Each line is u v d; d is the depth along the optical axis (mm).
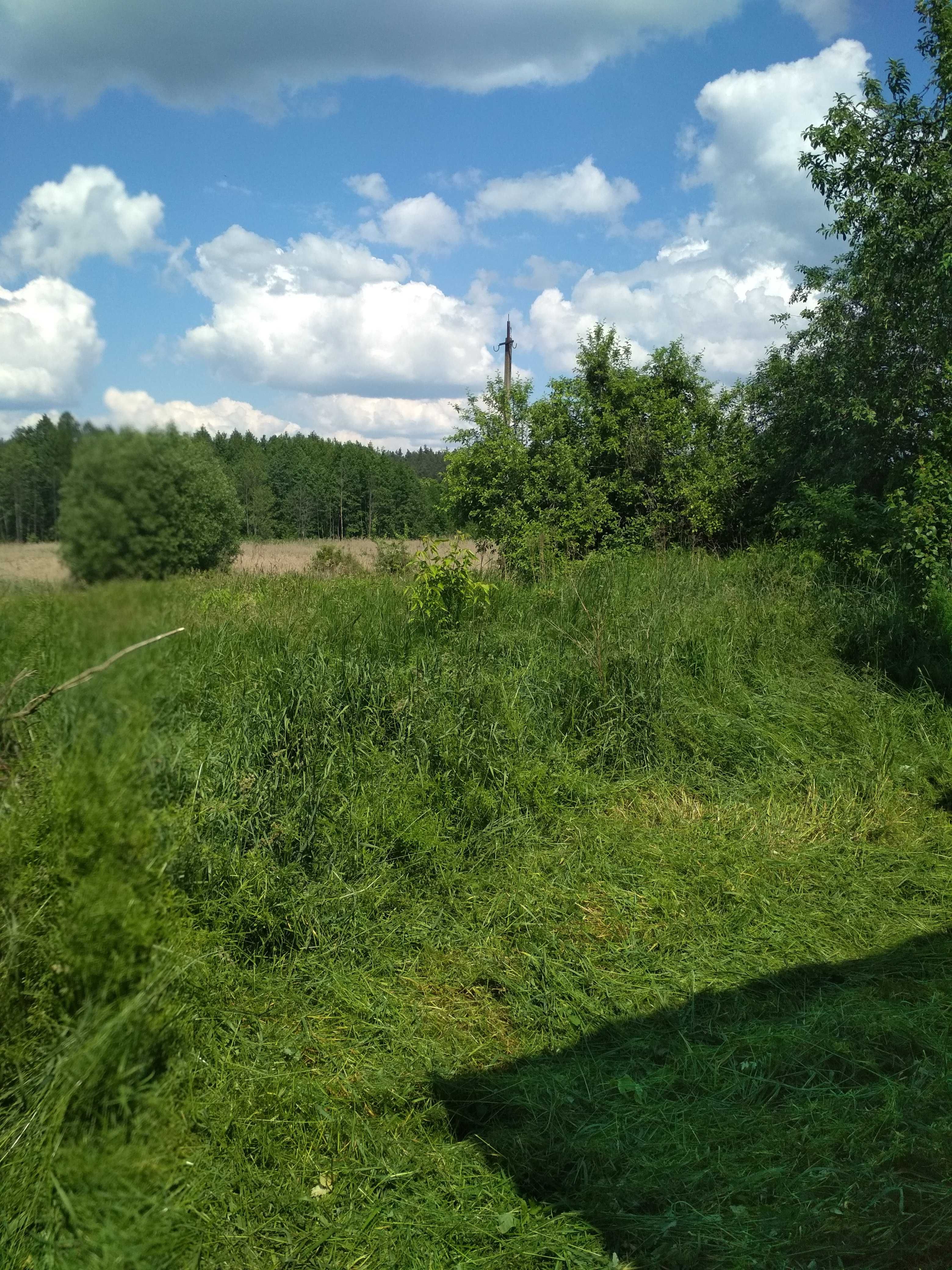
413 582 7344
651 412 12820
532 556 11016
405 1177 2477
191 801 3445
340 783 4375
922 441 10781
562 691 5883
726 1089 2885
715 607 7789
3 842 2537
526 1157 2574
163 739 2326
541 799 4754
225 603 5469
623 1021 3289
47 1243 1964
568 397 12859
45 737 2594
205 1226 2205
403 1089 2844
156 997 2197
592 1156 2590
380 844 4098
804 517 10453
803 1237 2264
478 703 5301
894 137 10516
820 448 12516
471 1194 2434
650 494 12859
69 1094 1996
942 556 8172
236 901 3422
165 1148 2115
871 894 4281
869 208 10547
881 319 11250
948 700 6680
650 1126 2723
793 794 5359
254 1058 2861
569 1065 3029
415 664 5543
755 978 3564
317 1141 2580
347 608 7113
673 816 5023
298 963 3381
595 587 8281
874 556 9117
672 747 5605
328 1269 2176
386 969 3480
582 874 4301
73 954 2139
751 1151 2598
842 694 6613
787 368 13188
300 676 5062
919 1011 3271
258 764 4289
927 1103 2752
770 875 4414
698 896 4180
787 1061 2994
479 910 3920
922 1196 2379
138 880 2102
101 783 1979
